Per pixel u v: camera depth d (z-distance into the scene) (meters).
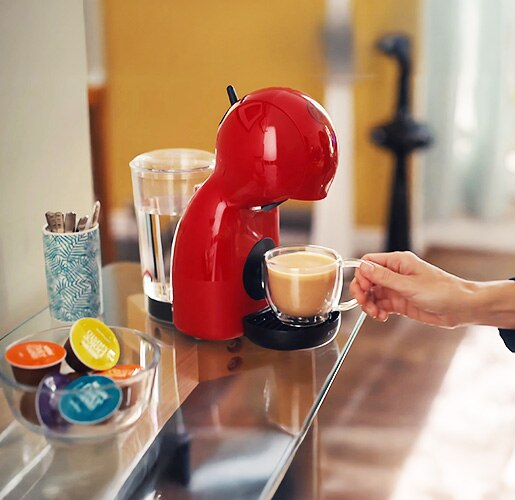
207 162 1.22
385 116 3.10
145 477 0.83
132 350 0.99
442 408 2.19
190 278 1.07
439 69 3.15
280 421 0.93
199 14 2.85
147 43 2.88
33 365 0.91
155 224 1.17
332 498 1.77
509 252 3.30
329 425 2.10
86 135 1.44
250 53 2.93
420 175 3.23
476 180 3.31
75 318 1.16
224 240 1.05
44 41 1.29
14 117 1.24
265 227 1.10
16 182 1.26
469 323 1.21
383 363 2.44
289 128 0.99
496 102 3.21
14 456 0.88
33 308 1.35
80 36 1.38
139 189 1.18
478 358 2.47
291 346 1.06
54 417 0.89
